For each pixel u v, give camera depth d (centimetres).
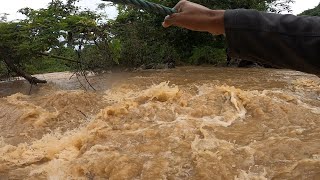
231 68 1655
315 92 1071
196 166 585
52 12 1230
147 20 1764
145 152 640
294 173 564
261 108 845
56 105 919
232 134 720
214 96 912
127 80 1276
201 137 703
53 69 1656
